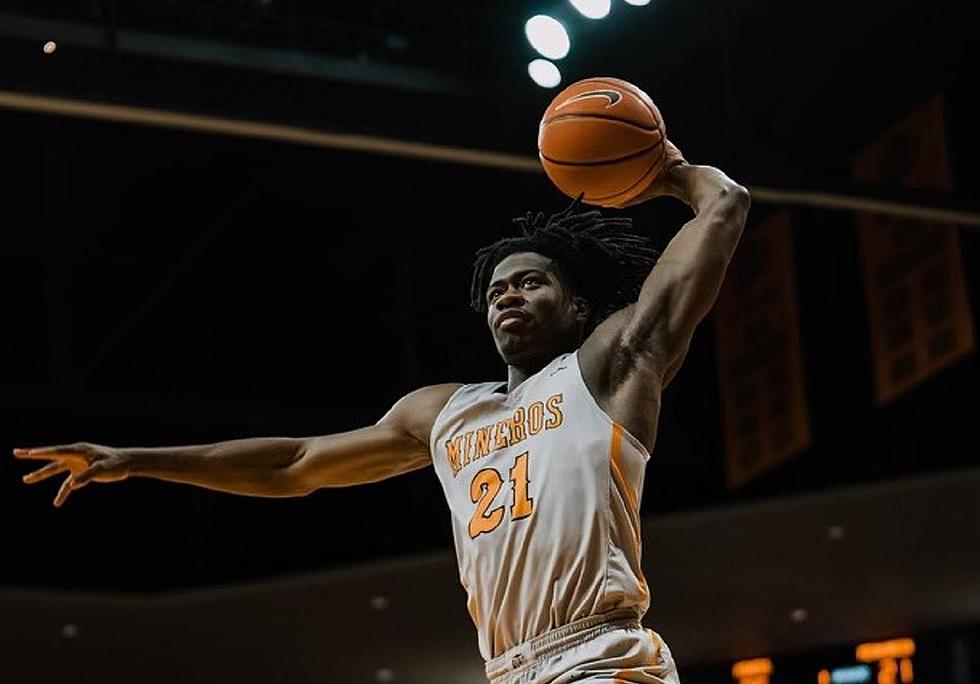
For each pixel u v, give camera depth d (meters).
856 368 16.20
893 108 14.12
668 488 17.20
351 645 18.86
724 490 17.09
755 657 20.19
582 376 3.87
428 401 4.20
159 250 15.14
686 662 20.36
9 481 16.39
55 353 14.67
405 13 11.02
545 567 3.74
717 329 15.07
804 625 19.53
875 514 17.20
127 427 16.02
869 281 14.67
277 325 15.87
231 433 16.09
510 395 4.00
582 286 4.15
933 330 14.03
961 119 13.98
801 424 14.12
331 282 15.80
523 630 3.77
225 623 18.11
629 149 4.21
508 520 3.80
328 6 10.83
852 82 13.92
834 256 16.05
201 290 15.55
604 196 4.28
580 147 4.23
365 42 10.55
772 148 12.48
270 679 19.28
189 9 9.88
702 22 10.87
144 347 15.52
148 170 14.45
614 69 10.61
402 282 15.16
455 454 4.00
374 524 17.62
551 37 10.09
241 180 14.74
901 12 13.53
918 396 16.39
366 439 4.25
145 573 17.47
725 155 10.89
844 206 11.54
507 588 3.78
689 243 3.93
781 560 17.98
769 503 16.89
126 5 9.81
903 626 19.56
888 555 17.97
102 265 15.12
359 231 15.50
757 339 14.69
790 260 14.40
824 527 17.39
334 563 17.64
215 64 9.80
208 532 17.59
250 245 15.42
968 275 15.09
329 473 4.32
